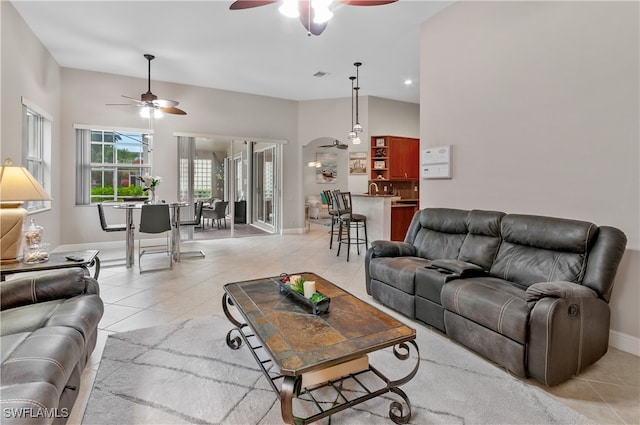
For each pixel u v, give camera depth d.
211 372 2.00
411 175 7.44
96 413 1.62
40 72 4.38
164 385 1.86
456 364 2.11
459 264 2.63
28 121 4.31
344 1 2.21
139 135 5.93
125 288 3.57
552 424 1.57
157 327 2.60
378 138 7.21
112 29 4.06
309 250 5.77
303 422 1.41
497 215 2.86
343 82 6.19
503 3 3.03
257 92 6.84
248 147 8.97
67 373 1.34
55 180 5.03
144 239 6.07
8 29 3.41
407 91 6.79
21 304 1.87
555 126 2.67
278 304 1.98
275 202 7.68
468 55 3.39
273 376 1.94
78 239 5.49
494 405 1.71
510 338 1.95
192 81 6.10
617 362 2.15
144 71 5.54
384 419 1.61
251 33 4.19
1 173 2.31
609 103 2.35
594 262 2.12
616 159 2.32
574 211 2.57
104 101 5.57
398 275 2.90
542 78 2.75
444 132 3.70
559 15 2.62
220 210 8.27
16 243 2.39
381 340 1.55
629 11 2.23
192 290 3.52
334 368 1.66
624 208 2.29
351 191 7.20
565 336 1.84
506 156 3.05
